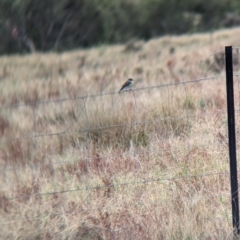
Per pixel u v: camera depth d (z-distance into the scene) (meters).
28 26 73.12
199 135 18.06
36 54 60.53
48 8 74.38
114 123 19.56
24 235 15.16
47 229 15.23
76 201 16.06
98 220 15.33
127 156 17.22
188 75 30.34
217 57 32.06
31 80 39.00
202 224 14.55
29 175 17.59
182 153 17.09
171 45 57.22
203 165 16.64
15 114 23.62
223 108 20.66
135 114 19.92
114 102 21.77
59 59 55.22
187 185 16.02
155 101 21.11
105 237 14.74
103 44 75.44
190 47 51.28
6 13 71.75
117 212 15.45
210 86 23.33
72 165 17.59
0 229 15.33
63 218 15.42
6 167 18.62
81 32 77.94
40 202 16.25
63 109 22.97
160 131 18.75
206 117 19.22
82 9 77.75
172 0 87.06
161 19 86.69
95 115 20.28
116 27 82.38
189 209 15.01
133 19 84.44
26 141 19.92
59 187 16.69
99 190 16.22
